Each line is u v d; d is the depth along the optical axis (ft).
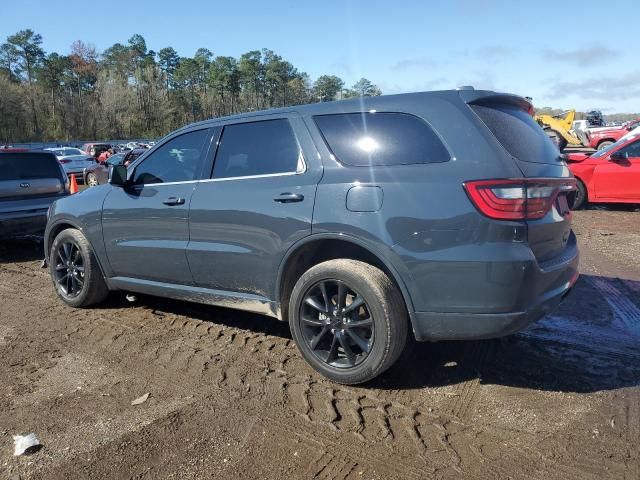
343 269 11.23
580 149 83.30
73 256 17.70
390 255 10.66
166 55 380.58
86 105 289.94
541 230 10.50
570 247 12.32
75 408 10.99
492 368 12.39
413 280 10.55
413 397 11.17
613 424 9.98
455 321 10.41
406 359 12.91
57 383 12.16
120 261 16.03
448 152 10.56
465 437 9.70
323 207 11.44
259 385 11.83
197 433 9.97
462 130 10.59
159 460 9.18
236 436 9.85
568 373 12.09
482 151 10.32
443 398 11.10
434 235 10.28
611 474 8.59
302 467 8.93
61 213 17.52
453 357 12.97
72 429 10.19
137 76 325.83
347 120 11.88
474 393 11.27
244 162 13.30
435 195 10.32
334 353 11.78
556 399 10.95
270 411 10.71
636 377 11.85
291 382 11.94
